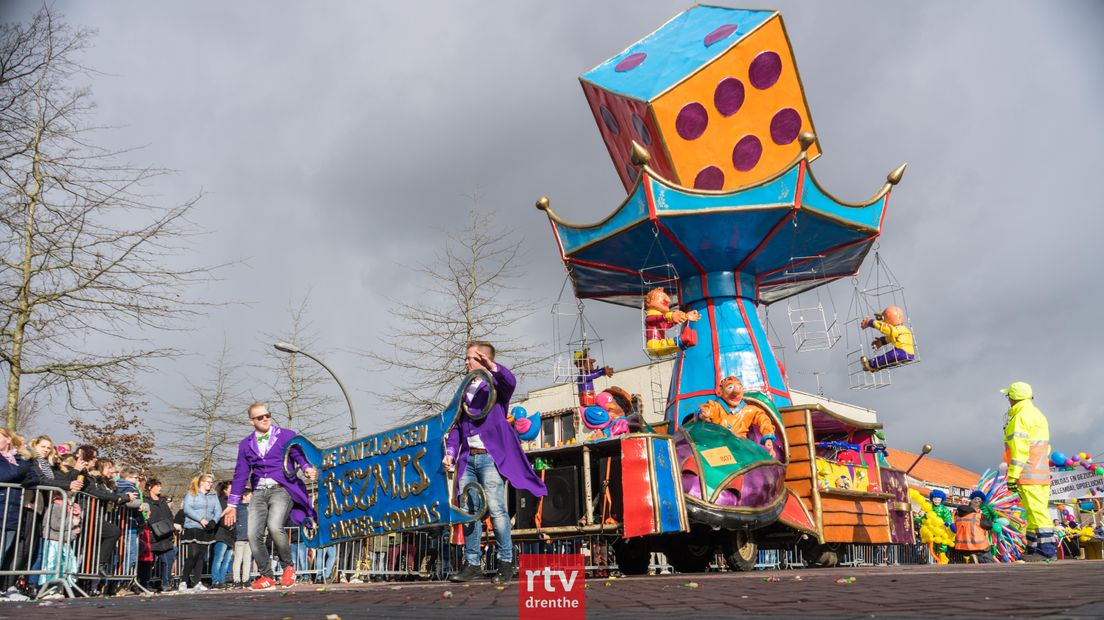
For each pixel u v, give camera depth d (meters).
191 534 12.02
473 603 4.23
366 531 8.55
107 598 7.28
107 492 9.90
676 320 13.20
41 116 18.31
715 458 9.70
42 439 9.14
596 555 11.65
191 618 3.64
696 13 15.90
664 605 3.58
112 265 18.38
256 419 8.71
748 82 13.63
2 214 17.75
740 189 12.59
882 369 13.62
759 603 3.53
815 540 11.73
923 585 4.33
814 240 13.68
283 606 4.48
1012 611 2.75
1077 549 19.73
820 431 14.09
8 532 7.90
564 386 34.25
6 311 17.67
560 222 14.10
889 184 13.87
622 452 8.77
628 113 14.42
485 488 7.11
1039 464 11.12
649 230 13.02
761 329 13.89
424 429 8.07
